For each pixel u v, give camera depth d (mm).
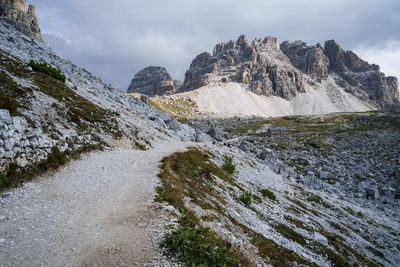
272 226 21984
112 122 30734
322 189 57312
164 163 21188
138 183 15484
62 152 18125
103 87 61438
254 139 129750
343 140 114688
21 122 15852
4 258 7145
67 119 23984
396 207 50562
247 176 38656
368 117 194125
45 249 7809
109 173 17484
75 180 15320
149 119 58781
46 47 62531
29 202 11492
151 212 11055
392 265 25328
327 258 20359
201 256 7633
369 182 65312
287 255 15805
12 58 32719
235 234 14227
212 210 15977
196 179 22328
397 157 82188
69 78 46406
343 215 38656
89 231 9164
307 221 28234
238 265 8258
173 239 8172
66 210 11062
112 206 11758
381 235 33688
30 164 14539
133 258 7434
